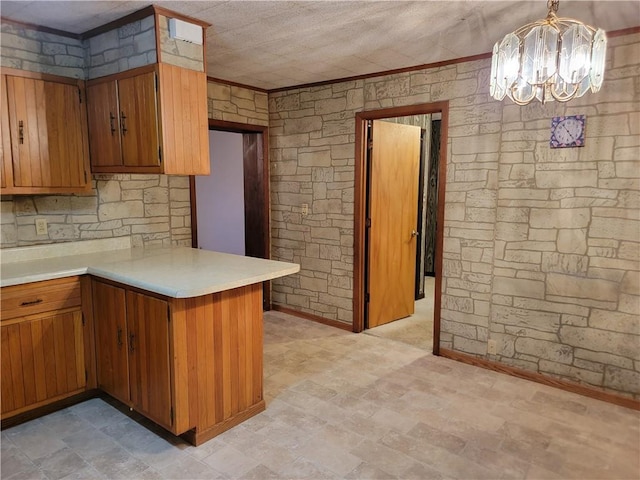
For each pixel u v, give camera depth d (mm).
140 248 3455
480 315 3389
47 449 2361
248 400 2672
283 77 4020
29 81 2732
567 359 3012
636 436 2492
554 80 1844
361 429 2557
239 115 4352
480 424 2611
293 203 4617
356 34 2834
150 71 2564
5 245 2857
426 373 3316
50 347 2641
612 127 2705
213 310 2438
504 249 3215
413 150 4625
